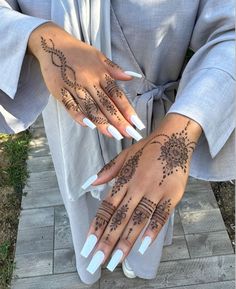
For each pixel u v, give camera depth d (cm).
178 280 171
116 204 59
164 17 86
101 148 108
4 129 88
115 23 88
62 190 130
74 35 87
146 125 105
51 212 201
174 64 97
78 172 111
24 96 86
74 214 132
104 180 65
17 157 231
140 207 58
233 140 73
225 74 69
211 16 82
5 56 75
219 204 200
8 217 203
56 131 108
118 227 58
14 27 73
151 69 97
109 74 69
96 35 88
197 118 64
